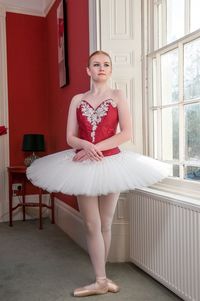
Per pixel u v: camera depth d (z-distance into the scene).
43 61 4.67
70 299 2.16
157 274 2.27
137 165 2.00
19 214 4.55
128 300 2.13
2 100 4.41
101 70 2.14
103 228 2.26
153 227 2.29
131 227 2.65
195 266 1.87
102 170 1.92
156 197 2.24
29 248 3.27
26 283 2.43
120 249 2.81
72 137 2.14
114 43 2.79
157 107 2.70
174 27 2.53
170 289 2.12
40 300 2.15
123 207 2.80
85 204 2.09
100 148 1.98
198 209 1.82
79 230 3.35
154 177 1.96
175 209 2.04
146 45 2.79
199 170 2.24
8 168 4.18
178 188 2.32
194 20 2.29
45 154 4.65
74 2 3.39
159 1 2.69
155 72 2.75
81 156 2.01
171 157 2.58
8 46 4.47
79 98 2.26
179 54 2.38
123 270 2.63
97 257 2.19
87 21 3.03
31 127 4.62
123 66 2.79
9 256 3.03
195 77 2.26
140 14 2.81
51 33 4.41
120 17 2.79
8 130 4.47
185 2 2.37
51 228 4.06
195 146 2.29
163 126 2.67
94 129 2.08
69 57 3.64
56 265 2.79
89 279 2.49
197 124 2.26
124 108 2.13
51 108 4.54
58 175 1.96
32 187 4.59
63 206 3.94
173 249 2.07
